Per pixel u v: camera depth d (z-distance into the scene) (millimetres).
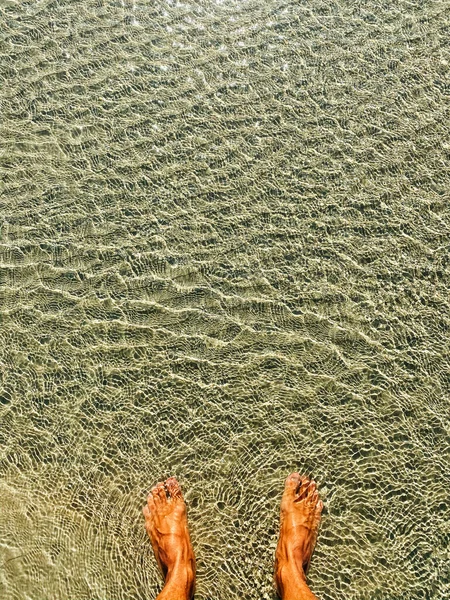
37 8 2527
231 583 1613
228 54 2408
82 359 1854
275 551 1646
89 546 1644
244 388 1814
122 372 1836
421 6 2516
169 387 1816
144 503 1696
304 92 2318
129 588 1605
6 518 1665
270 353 1859
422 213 2072
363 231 2043
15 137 2225
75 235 2045
